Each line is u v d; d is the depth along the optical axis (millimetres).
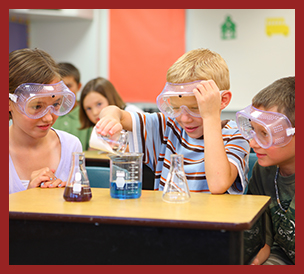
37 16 4496
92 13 4582
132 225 979
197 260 947
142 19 4578
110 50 4699
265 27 4168
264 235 1302
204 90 1320
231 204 1127
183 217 969
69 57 4711
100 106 3098
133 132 1606
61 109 1431
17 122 1429
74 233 1017
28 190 1361
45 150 1650
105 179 1714
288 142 1277
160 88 4602
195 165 1487
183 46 4461
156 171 1603
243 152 1423
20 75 1357
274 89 1348
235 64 4285
